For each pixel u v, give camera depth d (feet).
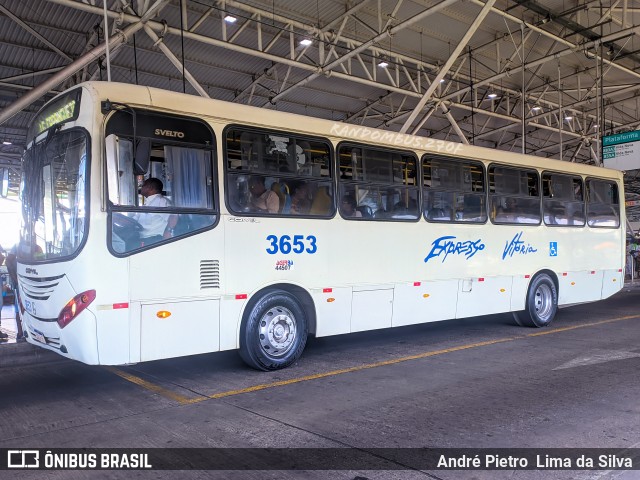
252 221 20.81
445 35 54.70
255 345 21.03
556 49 59.52
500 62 61.52
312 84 63.10
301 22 49.49
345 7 47.70
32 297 19.36
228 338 20.17
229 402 17.76
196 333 19.24
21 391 19.85
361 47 47.37
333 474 12.15
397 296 25.62
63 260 17.65
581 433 14.55
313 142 22.95
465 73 65.05
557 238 34.22
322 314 22.90
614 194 38.93
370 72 63.10
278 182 21.72
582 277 35.88
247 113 20.99
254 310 20.88
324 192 23.16
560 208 34.58
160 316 18.29
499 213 30.76
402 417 15.99
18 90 54.39
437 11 45.06
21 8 41.70
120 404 17.85
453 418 15.85
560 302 34.47
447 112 66.44
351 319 23.93
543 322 33.42
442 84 66.95
